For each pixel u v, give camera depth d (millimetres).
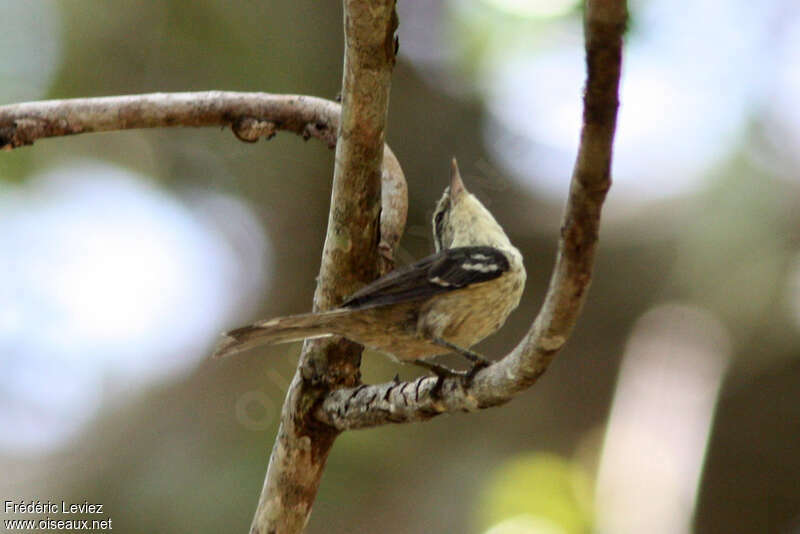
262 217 12688
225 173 12602
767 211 12727
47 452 12094
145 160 12617
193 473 11148
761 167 12742
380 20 5309
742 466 12578
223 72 11992
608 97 3752
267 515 6387
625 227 13422
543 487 11797
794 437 12477
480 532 11414
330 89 12164
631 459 12250
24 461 12008
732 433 12664
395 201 6723
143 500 11125
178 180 12648
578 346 13398
